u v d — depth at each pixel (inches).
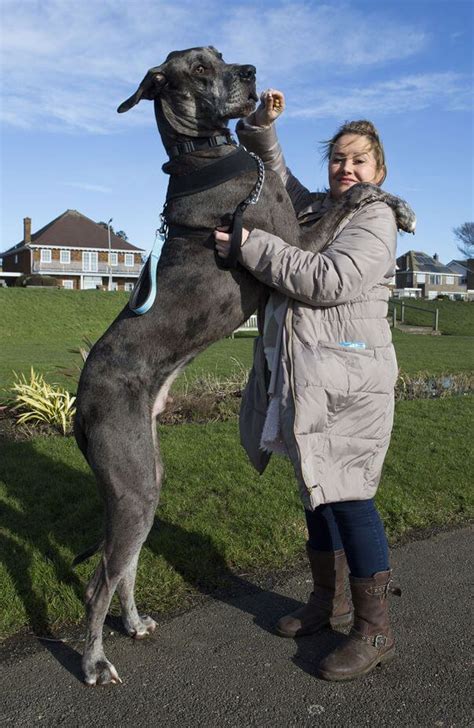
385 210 114.7
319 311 110.9
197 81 122.0
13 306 1161.4
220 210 115.8
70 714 102.1
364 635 112.3
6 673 113.0
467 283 2824.8
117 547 110.5
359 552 112.7
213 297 115.6
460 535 168.7
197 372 462.6
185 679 110.7
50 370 491.2
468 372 498.9
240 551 155.2
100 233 2230.6
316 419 107.2
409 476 209.0
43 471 215.9
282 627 123.3
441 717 99.3
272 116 127.0
